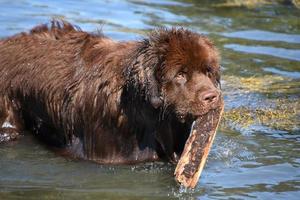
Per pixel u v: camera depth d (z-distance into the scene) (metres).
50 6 31.25
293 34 29.27
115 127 18.44
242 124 21.03
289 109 22.28
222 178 17.52
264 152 19.09
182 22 30.05
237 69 25.28
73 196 16.47
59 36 20.11
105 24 28.73
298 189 16.81
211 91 16.94
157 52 17.11
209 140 17.28
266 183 17.17
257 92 23.52
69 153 19.17
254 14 32.19
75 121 19.11
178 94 17.19
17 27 27.61
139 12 31.22
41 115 19.91
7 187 16.88
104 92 18.36
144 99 17.70
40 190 16.77
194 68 17.16
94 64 18.77
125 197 16.47
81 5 31.83
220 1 34.03
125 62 18.08
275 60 26.20
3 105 20.08
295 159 18.64
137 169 18.27
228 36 28.61
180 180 17.06
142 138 18.64
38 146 19.64
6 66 20.14
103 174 17.91
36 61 19.70
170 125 18.25
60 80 19.20
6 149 19.38
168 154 18.72
